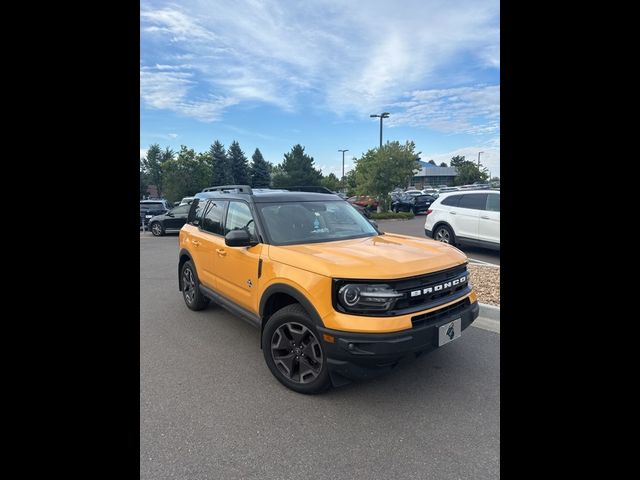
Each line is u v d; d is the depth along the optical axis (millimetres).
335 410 2955
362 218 4613
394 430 2701
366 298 2758
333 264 2949
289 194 4383
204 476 2281
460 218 9430
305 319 3053
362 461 2396
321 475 2285
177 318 5277
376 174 22859
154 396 3184
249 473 2307
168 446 2545
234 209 4445
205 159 41594
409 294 2857
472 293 3441
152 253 11789
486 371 3518
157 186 63938
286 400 3109
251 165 60469
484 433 2637
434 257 3266
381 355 2674
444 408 2955
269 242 3664
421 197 26531
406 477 2260
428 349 2896
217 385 3369
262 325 3619
